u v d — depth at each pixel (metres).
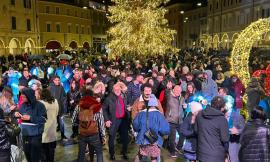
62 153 10.05
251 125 6.18
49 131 8.24
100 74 15.43
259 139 6.03
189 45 84.69
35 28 56.28
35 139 7.57
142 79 11.46
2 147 6.42
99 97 9.40
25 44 52.81
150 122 7.13
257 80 10.30
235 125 7.37
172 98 9.50
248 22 56.16
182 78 13.02
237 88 11.89
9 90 7.93
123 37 27.69
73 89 12.85
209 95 10.45
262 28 14.64
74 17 71.56
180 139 9.26
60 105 11.20
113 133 9.17
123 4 28.06
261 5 52.19
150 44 27.20
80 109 7.73
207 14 74.00
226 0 64.50
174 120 9.39
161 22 28.45
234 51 14.68
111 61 27.41
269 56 26.34
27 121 7.50
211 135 6.27
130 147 10.58
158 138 7.22
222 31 66.00
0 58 35.72
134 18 27.20
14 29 49.81
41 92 8.31
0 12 46.00
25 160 7.22
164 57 28.25
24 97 7.53
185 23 87.56
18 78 14.38
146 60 26.38
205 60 24.89
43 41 62.72
